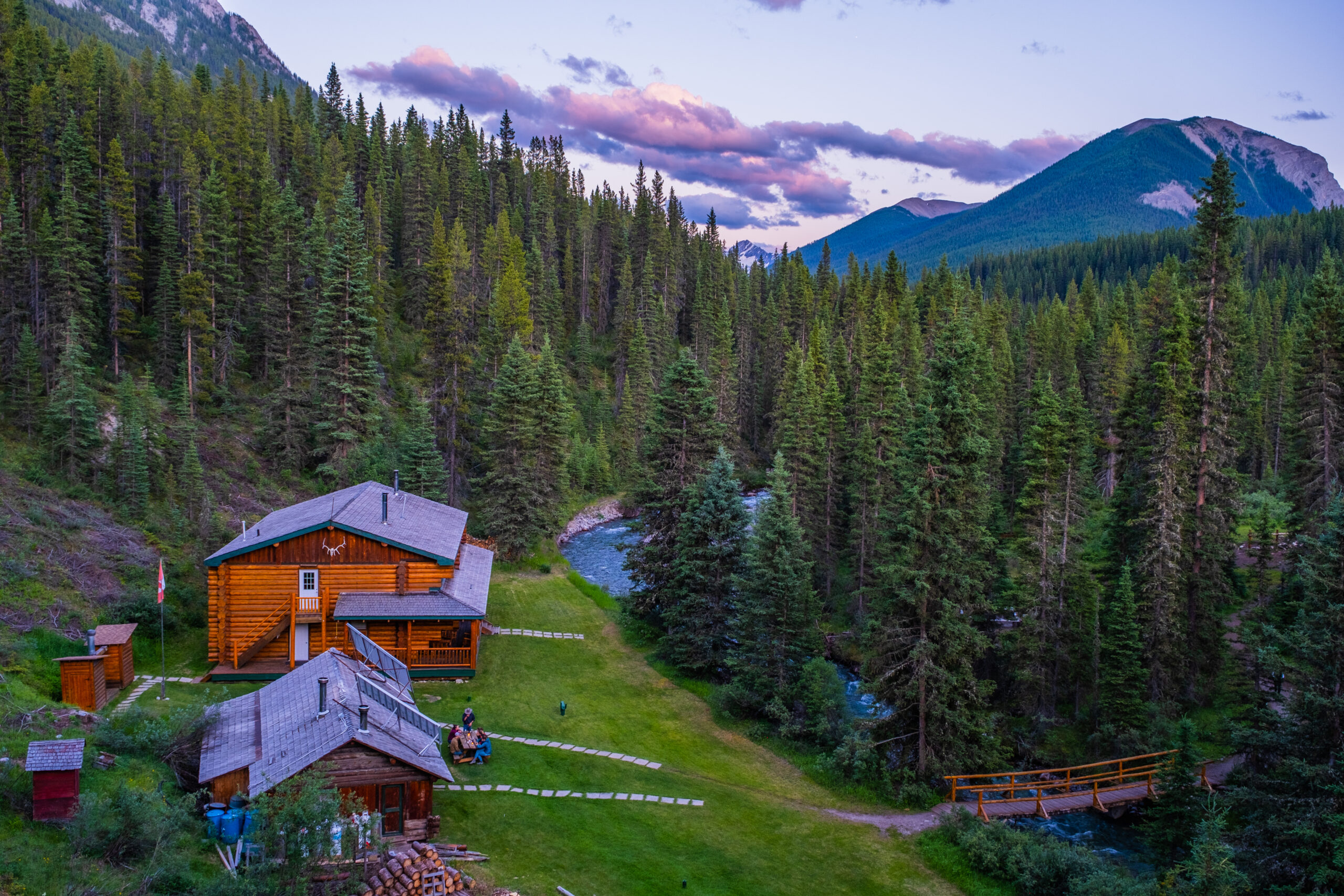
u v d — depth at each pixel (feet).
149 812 57.82
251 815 62.90
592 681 126.72
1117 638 114.73
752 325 370.12
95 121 247.91
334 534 116.06
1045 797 97.19
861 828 90.38
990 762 101.40
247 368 230.89
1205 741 111.04
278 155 325.83
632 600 152.05
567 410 211.61
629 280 368.27
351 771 70.08
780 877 78.89
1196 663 121.90
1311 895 61.72
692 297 429.38
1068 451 135.64
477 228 367.04
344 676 81.00
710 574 134.21
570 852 77.05
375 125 444.55
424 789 73.00
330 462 186.09
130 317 201.36
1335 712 68.03
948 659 100.17
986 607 106.83
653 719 115.34
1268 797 68.39
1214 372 127.24
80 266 183.11
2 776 58.39
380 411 207.10
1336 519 72.43
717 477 135.74
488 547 167.84
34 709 75.77
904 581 102.17
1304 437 144.15
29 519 125.80
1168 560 116.78
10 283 187.21
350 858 63.36
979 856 82.99
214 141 276.41
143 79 368.48
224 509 164.86
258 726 77.41
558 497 205.26
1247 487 192.85
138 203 246.88
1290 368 230.89
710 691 125.90
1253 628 114.73
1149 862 88.43
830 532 176.96
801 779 102.01
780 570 117.19
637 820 85.92
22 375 169.48
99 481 151.53
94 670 90.27
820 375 261.24
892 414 165.27
